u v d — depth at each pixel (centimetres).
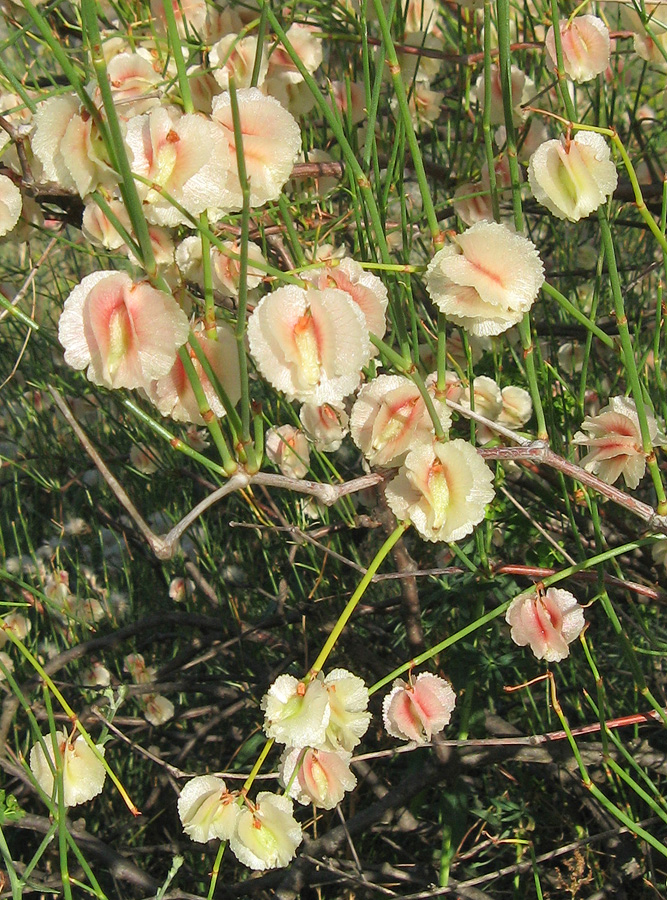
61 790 21
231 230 22
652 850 28
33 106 20
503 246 19
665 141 36
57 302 37
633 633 32
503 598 29
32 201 23
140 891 32
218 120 19
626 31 28
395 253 30
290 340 18
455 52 30
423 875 30
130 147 18
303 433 27
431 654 21
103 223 22
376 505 29
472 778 32
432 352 26
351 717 19
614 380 30
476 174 28
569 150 20
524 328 21
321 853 29
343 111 28
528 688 30
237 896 31
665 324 31
